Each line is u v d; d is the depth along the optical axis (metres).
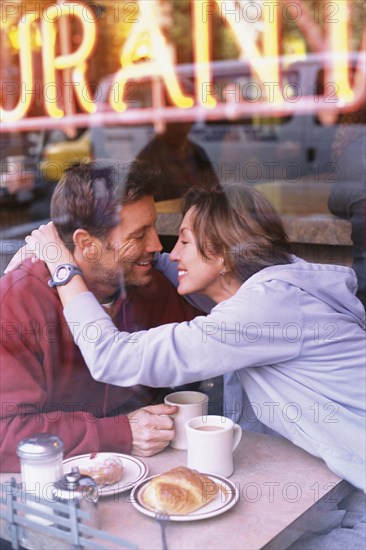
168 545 1.04
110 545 1.04
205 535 1.06
